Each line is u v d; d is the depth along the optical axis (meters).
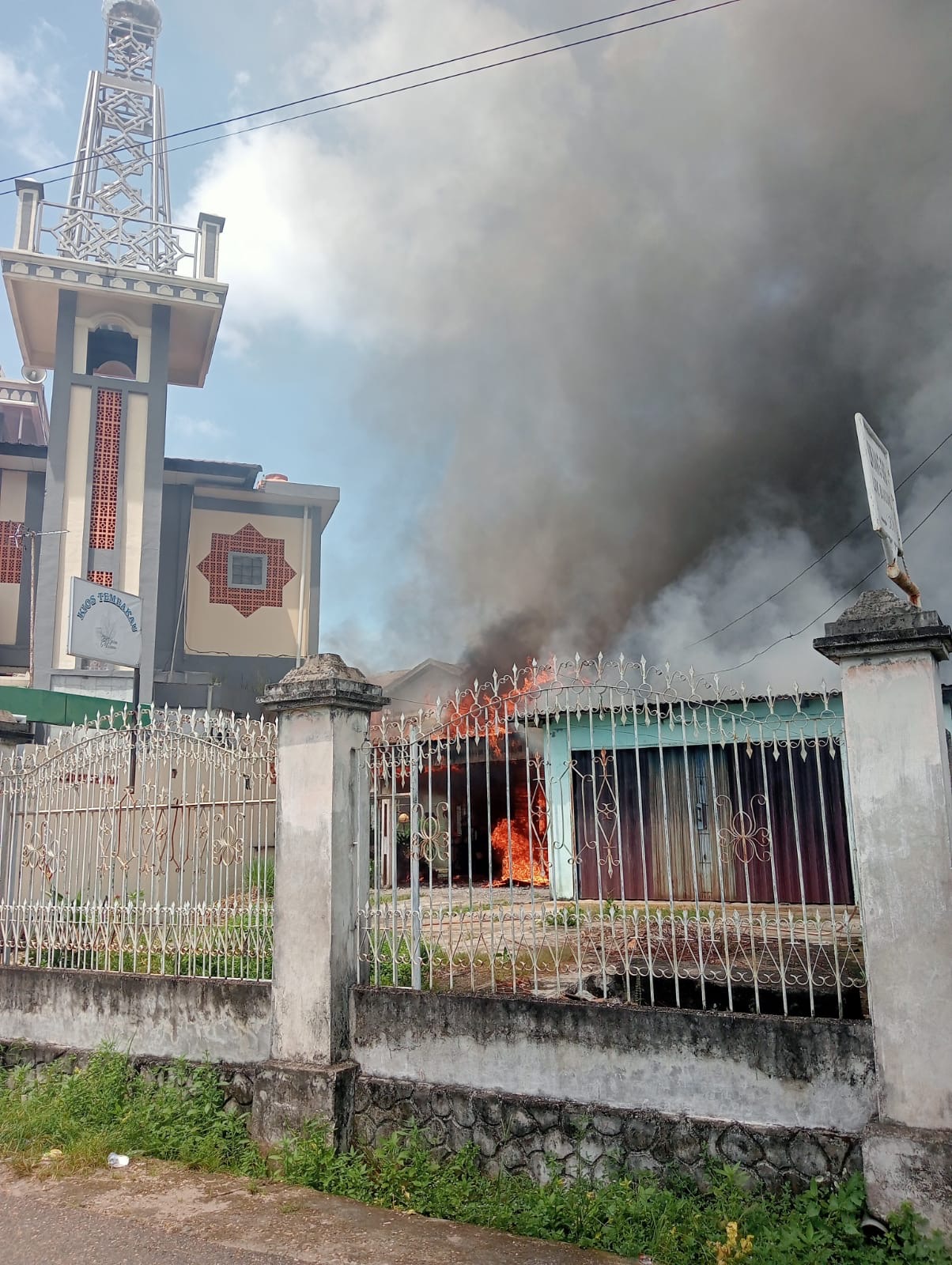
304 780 5.77
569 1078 4.82
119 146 21.23
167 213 21.80
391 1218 4.54
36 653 18.36
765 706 11.20
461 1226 4.44
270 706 5.93
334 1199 4.75
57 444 19.27
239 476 22.69
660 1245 4.09
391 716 6.09
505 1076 4.98
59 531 18.95
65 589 18.83
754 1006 5.27
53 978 6.70
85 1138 5.46
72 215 20.06
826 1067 4.29
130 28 22.58
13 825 7.70
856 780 4.36
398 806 6.24
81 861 7.15
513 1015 5.01
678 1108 4.55
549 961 6.44
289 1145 5.17
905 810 4.24
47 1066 6.53
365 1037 5.42
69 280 19.38
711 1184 4.38
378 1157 5.00
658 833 11.34
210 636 22.45
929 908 4.14
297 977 5.54
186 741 6.80
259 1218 4.52
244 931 6.11
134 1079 6.07
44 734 14.67
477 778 12.41
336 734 5.72
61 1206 4.68
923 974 4.11
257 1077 5.50
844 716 4.45
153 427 20.06
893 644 4.33
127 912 6.67
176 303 20.17
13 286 19.38
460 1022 5.14
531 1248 4.20
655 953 6.39
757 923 8.09
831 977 5.09
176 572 22.31
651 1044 4.65
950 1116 3.97
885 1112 4.09
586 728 11.71
